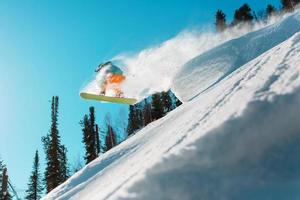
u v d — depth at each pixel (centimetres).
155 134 772
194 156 320
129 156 705
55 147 3167
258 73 482
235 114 343
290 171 284
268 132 318
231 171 303
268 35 1495
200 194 294
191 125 448
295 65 408
